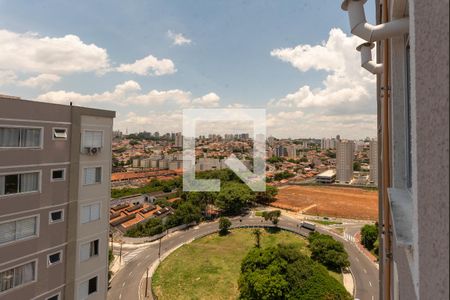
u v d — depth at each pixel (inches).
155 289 1031.6
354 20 111.6
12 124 342.3
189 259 1296.8
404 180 126.3
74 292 399.9
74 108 406.9
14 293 335.3
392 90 128.3
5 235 333.7
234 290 1012.5
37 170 365.1
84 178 420.8
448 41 29.6
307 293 803.4
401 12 112.7
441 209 33.5
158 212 1884.8
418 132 47.4
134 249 1437.0
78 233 409.7
